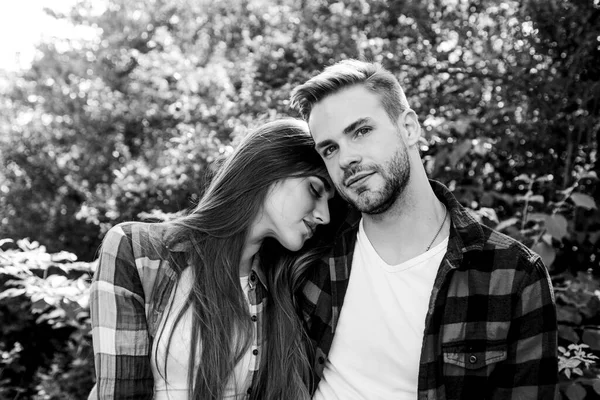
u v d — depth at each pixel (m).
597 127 3.22
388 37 3.95
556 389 1.83
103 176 6.53
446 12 3.71
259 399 1.97
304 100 1.91
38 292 2.75
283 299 2.00
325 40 4.18
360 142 1.81
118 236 1.88
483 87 3.45
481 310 1.83
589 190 3.18
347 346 1.93
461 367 1.83
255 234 1.95
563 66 3.26
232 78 4.65
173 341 1.85
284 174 1.90
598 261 3.08
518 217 3.10
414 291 1.87
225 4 5.88
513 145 3.35
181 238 1.91
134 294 1.84
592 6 3.10
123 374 1.78
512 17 3.38
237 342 1.89
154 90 5.91
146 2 7.85
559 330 2.52
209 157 3.97
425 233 1.90
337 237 2.02
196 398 1.83
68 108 7.01
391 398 1.86
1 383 4.39
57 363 4.60
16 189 6.43
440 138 3.29
